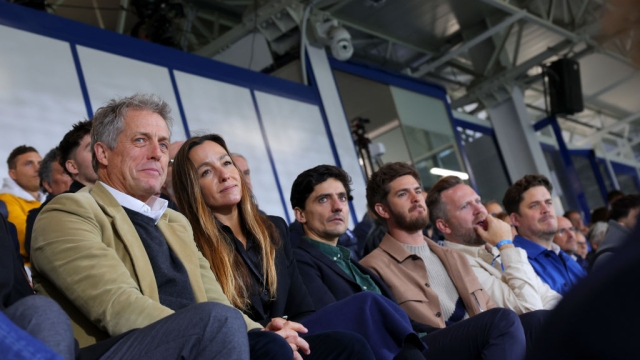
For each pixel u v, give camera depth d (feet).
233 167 8.99
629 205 14.47
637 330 1.98
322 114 27.84
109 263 6.16
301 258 9.65
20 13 18.80
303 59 28.04
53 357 3.89
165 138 7.49
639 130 54.44
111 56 20.71
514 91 40.09
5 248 5.55
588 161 49.19
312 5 28.60
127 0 26.94
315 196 10.25
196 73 23.27
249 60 28.81
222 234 8.50
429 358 8.50
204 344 5.19
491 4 33.35
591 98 47.80
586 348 2.08
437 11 34.60
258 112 25.02
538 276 12.21
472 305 10.55
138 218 6.92
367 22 33.83
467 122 39.06
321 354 6.93
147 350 5.14
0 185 16.48
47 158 12.11
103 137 7.33
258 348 6.03
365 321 7.70
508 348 8.07
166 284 6.73
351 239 14.60
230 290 8.04
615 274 2.04
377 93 32.27
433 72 40.11
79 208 6.49
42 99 18.37
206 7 29.89
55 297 6.33
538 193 13.11
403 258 10.63
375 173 11.51
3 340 3.78
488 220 11.72
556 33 37.06
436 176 33.65
